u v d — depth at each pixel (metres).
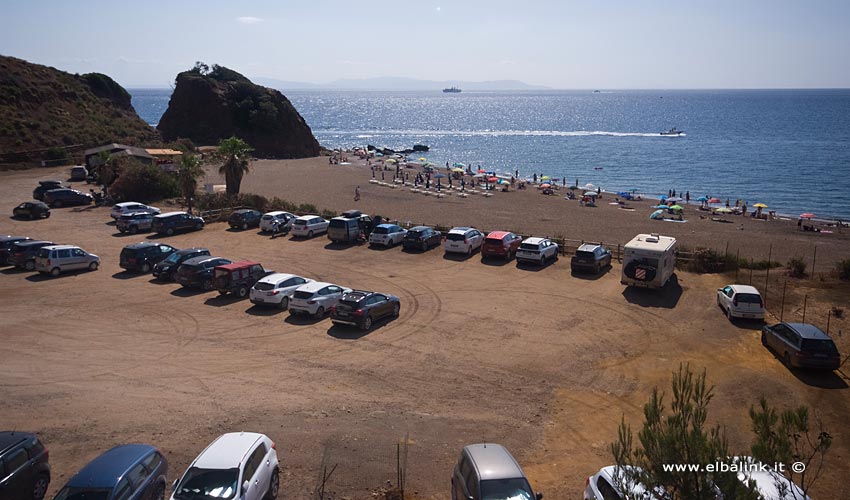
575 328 23.36
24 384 17.58
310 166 96.88
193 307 25.86
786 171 96.38
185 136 113.06
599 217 57.06
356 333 22.78
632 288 28.86
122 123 94.06
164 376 18.45
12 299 26.34
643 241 28.92
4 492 10.77
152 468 11.27
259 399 16.86
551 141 160.88
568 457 14.16
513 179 83.19
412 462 13.58
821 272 33.28
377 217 41.44
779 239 49.66
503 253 34.00
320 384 18.05
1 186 55.38
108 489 9.98
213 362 19.70
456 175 87.81
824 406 16.88
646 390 18.02
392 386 18.02
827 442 11.03
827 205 70.25
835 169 97.19
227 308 25.83
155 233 40.28
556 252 34.94
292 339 22.05
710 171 98.44
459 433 15.15
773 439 8.43
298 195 65.56
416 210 57.62
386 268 32.50
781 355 20.17
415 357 20.39
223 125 114.38
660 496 7.94
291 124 117.94
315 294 24.59
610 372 19.33
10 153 66.69
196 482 10.40
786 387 18.06
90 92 102.38
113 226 42.09
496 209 59.75
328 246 37.69
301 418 15.70
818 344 18.83
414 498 12.15
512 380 18.62
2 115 75.00
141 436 14.52
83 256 31.23
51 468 12.98
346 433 14.90
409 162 108.75
